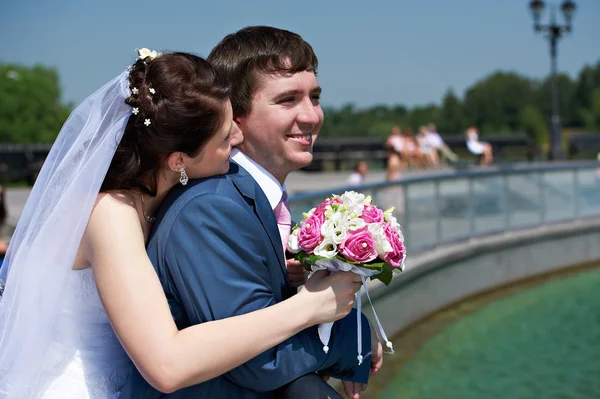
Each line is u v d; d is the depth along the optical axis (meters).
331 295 1.84
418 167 21.86
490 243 8.18
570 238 9.41
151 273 1.69
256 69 2.03
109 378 1.89
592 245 9.66
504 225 8.59
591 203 9.78
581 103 70.12
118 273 1.66
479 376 5.33
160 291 1.68
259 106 2.04
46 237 1.77
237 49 2.06
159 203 1.91
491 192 8.38
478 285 8.04
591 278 8.88
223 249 1.77
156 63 1.77
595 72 69.81
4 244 5.08
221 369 1.67
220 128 1.81
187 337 1.64
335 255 1.83
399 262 1.90
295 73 2.04
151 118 1.73
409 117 68.00
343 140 25.56
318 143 24.28
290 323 1.77
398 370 5.48
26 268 1.81
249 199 1.91
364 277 1.89
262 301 1.81
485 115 70.31
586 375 5.32
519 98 70.69
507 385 5.12
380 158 22.81
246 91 2.04
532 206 9.01
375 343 2.13
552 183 9.27
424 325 6.71
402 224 6.61
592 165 9.78
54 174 1.83
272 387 1.84
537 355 5.82
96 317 1.86
